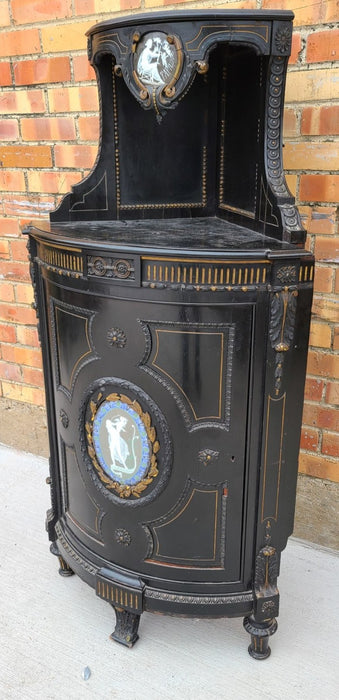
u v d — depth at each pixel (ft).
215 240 3.84
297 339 3.78
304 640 4.80
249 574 4.36
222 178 4.90
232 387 3.79
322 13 4.50
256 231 4.21
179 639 4.82
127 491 4.25
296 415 4.02
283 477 4.12
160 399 3.88
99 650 4.69
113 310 3.80
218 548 4.27
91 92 5.73
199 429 3.91
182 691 4.32
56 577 5.51
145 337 3.75
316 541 5.95
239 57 4.27
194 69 3.43
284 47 3.54
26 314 7.03
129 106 4.59
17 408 7.60
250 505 4.12
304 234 3.65
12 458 7.62
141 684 4.38
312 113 4.78
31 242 4.49
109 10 5.38
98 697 4.27
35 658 4.61
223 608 4.35
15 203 6.70
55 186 6.35
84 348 4.11
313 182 4.93
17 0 5.82
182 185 4.97
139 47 3.52
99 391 4.12
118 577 4.51
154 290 3.60
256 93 4.06
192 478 4.04
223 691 4.32
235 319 3.62
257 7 4.74
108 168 4.67
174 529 4.24
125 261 3.60
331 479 5.63
